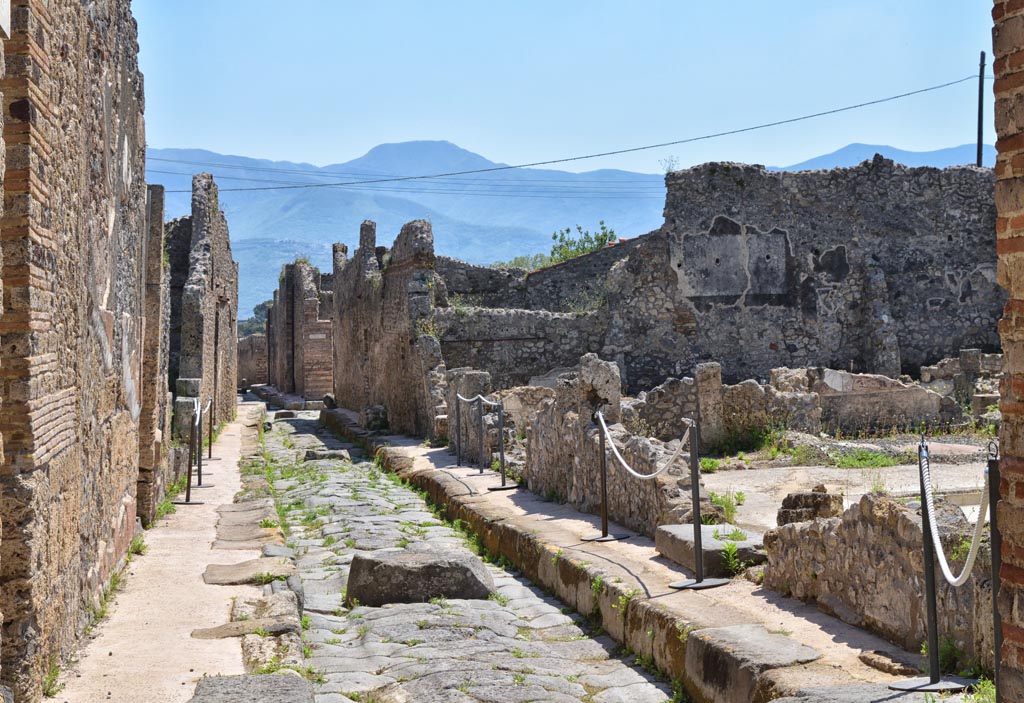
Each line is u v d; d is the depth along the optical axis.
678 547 8.71
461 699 6.38
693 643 6.50
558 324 23.72
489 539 11.50
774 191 25.16
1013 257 4.02
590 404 12.20
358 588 9.25
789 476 13.20
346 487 15.86
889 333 24.58
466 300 27.12
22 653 5.22
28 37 5.32
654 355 24.58
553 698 6.45
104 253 7.76
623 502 10.84
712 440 16.55
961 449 15.09
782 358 25.09
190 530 11.20
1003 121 4.05
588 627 8.44
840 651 6.01
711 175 24.92
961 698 4.84
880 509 6.26
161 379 12.61
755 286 25.03
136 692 5.68
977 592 5.28
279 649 6.59
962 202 25.62
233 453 20.05
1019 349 4.00
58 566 6.00
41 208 5.56
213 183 22.17
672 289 24.70
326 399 32.25
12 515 5.26
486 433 16.12
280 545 10.37
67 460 6.27
